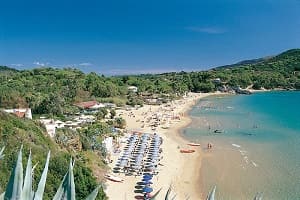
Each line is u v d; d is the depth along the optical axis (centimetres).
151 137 5575
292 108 10019
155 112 8931
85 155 3622
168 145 5212
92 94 10994
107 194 3078
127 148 4634
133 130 6412
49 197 1897
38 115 6925
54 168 2191
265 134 6044
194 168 4034
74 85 10831
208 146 5141
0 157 361
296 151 4756
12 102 7450
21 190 253
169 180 3600
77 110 7981
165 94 12975
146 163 3997
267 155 4588
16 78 11912
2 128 2650
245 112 9244
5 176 1834
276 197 3134
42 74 12794
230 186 3462
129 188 3244
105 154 4028
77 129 5212
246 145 5212
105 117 7494
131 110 9094
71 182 255
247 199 3134
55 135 3731
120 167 3756
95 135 4953
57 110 7262
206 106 10706
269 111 9412
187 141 5544
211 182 3584
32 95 8031
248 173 3841
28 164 262
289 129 6500
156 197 320
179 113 8975
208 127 6862
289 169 3941
